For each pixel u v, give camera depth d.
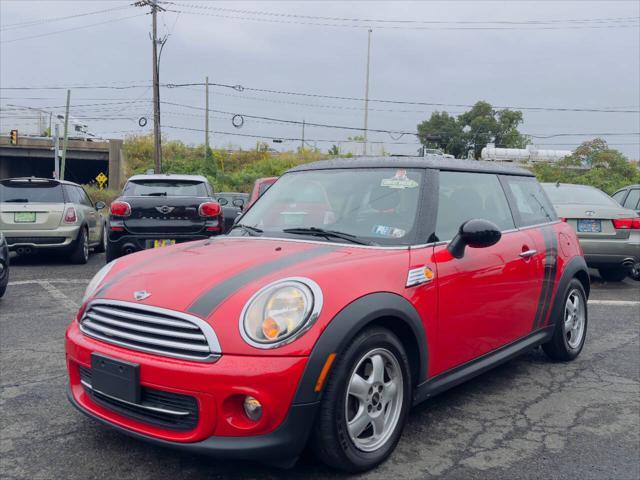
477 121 55.72
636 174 35.31
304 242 3.46
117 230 8.26
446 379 3.47
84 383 3.06
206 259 3.20
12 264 10.57
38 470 2.97
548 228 4.67
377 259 3.11
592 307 7.12
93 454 3.15
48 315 6.40
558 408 3.94
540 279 4.36
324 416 2.71
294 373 2.58
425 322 3.21
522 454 3.25
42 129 55.31
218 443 2.58
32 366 4.63
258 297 2.70
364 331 2.88
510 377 4.56
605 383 4.45
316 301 2.69
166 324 2.71
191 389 2.58
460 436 3.46
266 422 2.57
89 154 50.75
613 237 8.09
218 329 2.61
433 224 3.49
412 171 3.72
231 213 9.75
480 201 4.06
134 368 2.70
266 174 50.12
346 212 3.64
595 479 2.99
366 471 2.99
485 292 3.71
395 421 3.09
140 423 2.80
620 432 3.57
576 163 36.38
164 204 8.32
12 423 3.54
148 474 2.95
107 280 3.25
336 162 4.14
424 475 2.98
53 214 10.06
